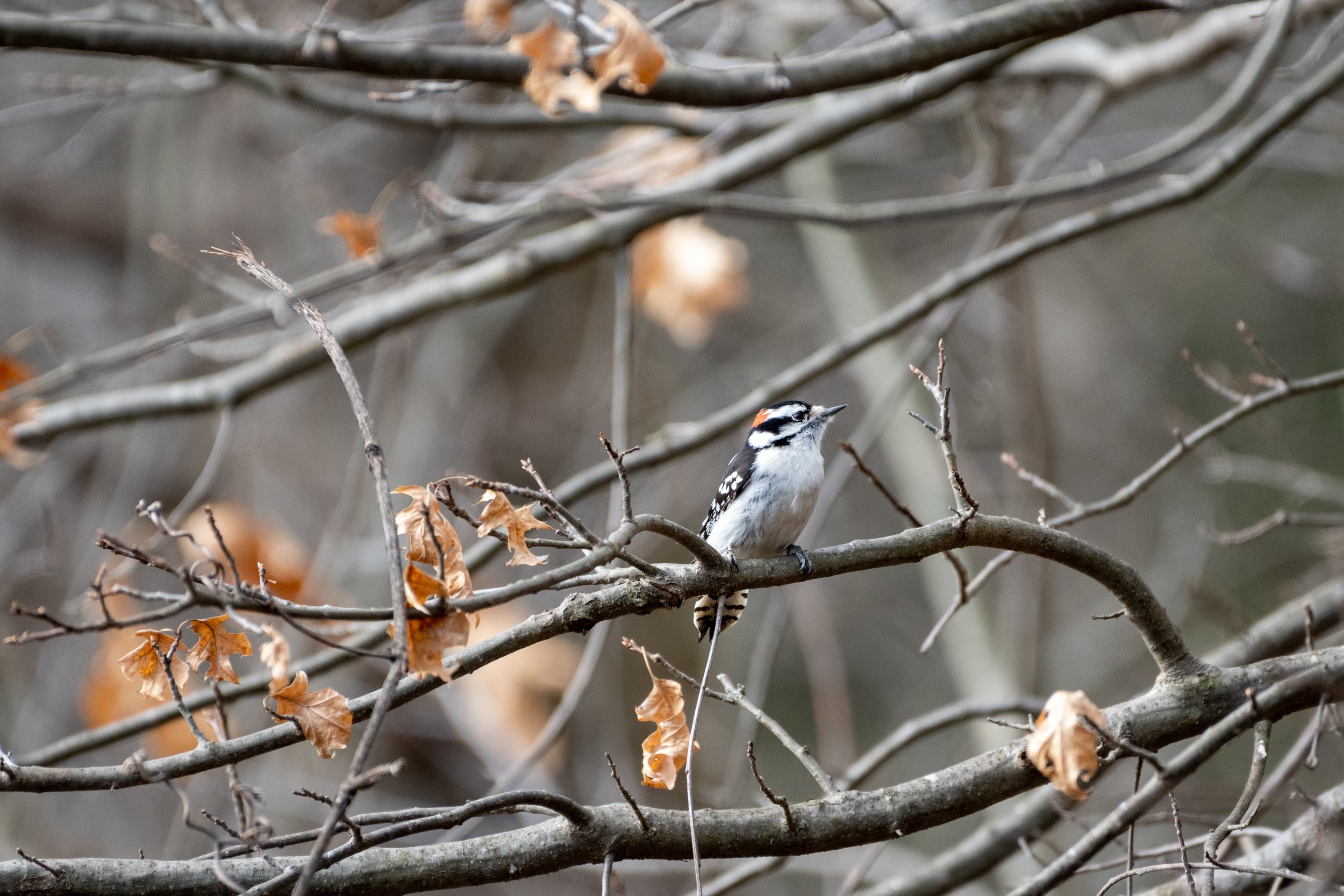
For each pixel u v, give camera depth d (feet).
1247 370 65.87
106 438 55.77
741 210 37.91
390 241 54.95
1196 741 18.60
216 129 57.31
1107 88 42.01
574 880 51.96
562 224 53.21
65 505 56.95
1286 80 38.22
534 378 65.77
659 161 41.86
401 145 63.46
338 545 44.73
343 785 14.60
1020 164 54.65
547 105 22.53
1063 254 70.23
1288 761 24.04
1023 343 51.49
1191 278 69.21
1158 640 21.49
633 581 19.85
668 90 26.94
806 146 38.40
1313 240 64.44
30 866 18.89
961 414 63.67
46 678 49.01
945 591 52.21
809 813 20.51
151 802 51.39
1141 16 44.42
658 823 20.02
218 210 56.95
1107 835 18.69
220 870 17.38
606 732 55.98
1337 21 36.55
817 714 50.78
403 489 17.30
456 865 19.53
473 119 39.73
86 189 66.85
